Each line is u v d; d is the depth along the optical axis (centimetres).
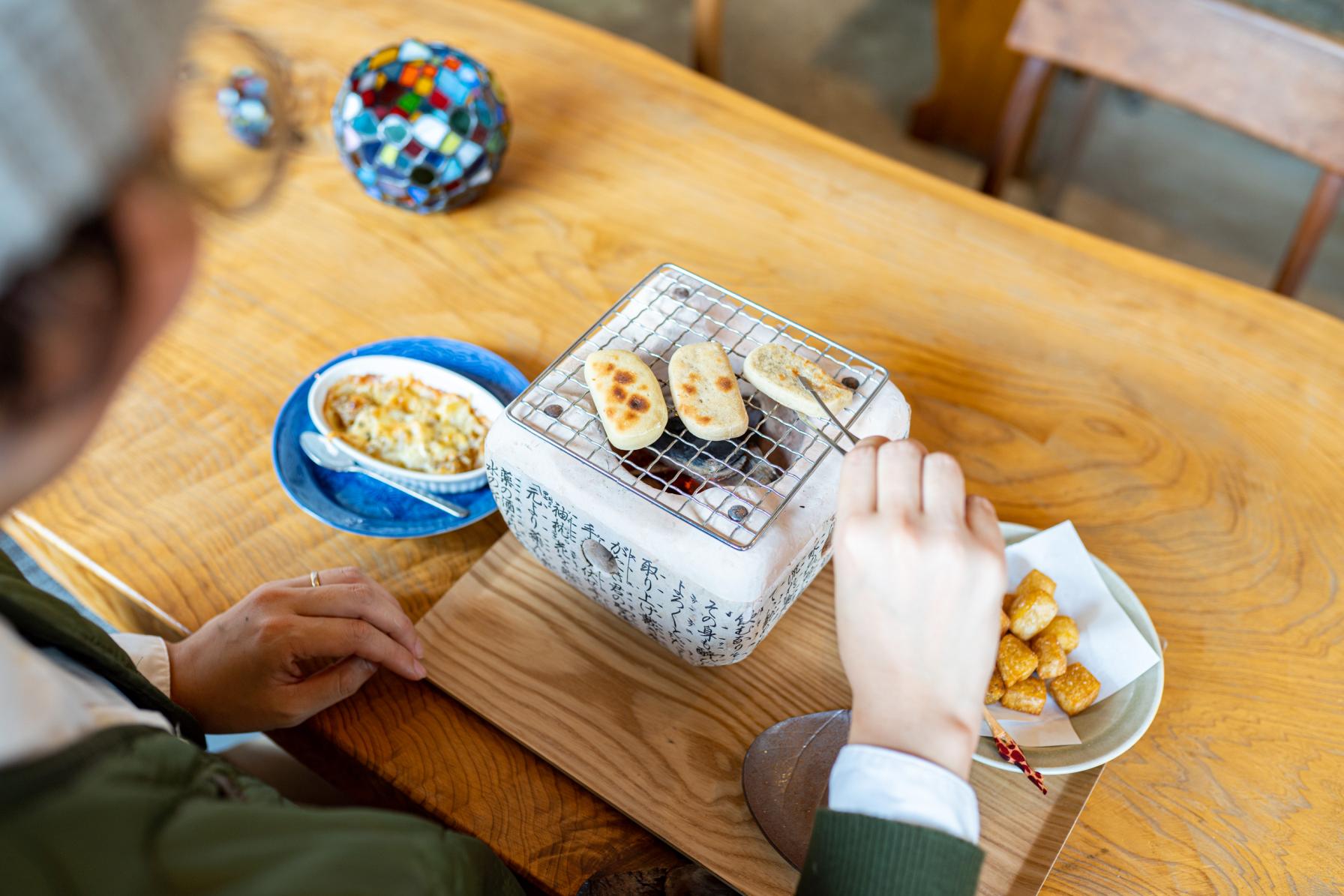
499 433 75
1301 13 185
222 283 109
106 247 24
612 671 81
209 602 83
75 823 36
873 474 56
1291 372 104
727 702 79
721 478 74
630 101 130
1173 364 104
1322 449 97
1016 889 70
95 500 90
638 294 85
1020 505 93
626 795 73
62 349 25
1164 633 84
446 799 73
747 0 329
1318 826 73
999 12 247
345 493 91
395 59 107
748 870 69
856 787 51
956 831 50
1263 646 84
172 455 94
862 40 319
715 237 115
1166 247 270
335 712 78
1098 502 93
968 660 52
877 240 115
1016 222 118
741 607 69
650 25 317
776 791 72
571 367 79
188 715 60
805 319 107
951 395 101
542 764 76
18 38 19
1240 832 73
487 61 133
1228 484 95
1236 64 117
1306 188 288
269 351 103
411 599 85
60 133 20
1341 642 84
